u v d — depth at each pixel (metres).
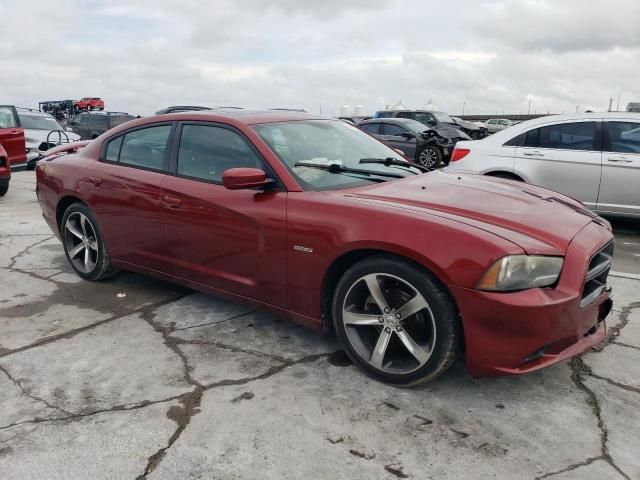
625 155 6.17
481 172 6.88
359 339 2.97
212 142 3.57
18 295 4.27
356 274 2.84
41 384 2.93
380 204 2.86
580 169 6.36
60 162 4.61
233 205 3.27
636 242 6.14
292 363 3.14
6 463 2.30
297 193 3.08
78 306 4.04
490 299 2.43
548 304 2.43
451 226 2.58
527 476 2.20
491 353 2.52
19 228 6.62
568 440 2.43
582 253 2.61
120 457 2.33
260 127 3.48
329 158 3.50
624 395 2.79
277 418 2.60
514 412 2.64
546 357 2.58
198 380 2.95
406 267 2.65
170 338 3.48
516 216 2.78
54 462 2.30
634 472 2.22
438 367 2.67
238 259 3.33
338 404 2.71
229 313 3.88
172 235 3.68
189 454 2.34
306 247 2.96
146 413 2.65
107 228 4.18
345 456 2.32
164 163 3.80
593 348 3.30
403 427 2.53
